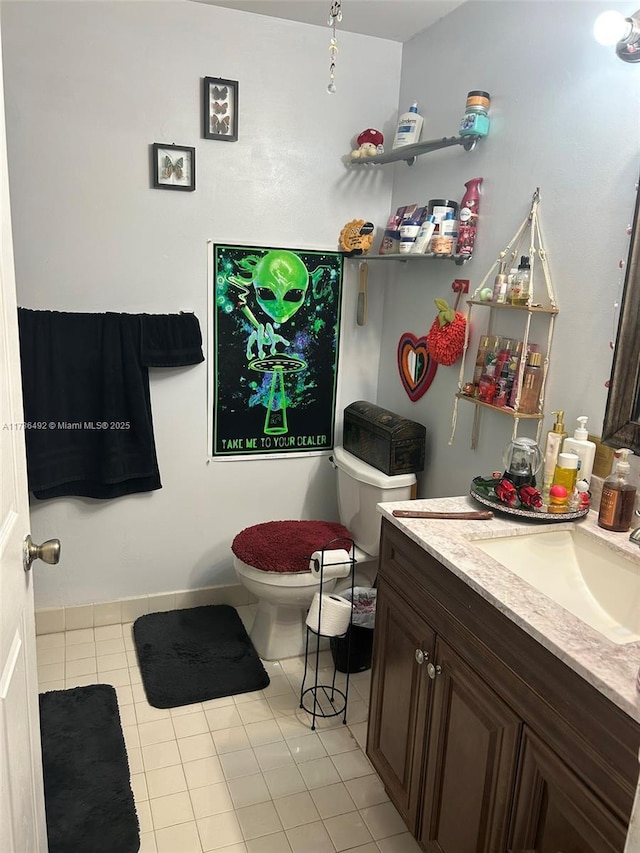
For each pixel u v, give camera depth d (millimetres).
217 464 2670
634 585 1402
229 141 2408
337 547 2354
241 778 1897
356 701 2246
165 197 2377
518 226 1920
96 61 2205
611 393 1587
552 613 1198
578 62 1677
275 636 2430
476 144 2107
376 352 2826
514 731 1229
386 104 2596
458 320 2141
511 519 1630
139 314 2412
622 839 979
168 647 2469
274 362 2662
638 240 1496
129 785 1845
